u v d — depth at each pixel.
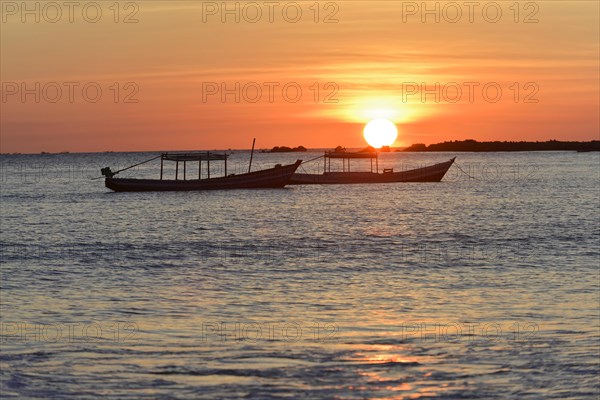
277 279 60.41
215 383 32.69
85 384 32.66
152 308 48.97
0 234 99.19
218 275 62.50
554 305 48.41
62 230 103.88
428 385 32.22
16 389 31.98
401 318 45.47
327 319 45.38
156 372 34.34
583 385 32.00
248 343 39.38
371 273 63.22
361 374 33.81
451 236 93.06
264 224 110.56
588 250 76.31
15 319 45.62
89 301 51.38
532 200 156.62
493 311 47.00
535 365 34.84
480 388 31.78
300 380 33.00
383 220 116.31
